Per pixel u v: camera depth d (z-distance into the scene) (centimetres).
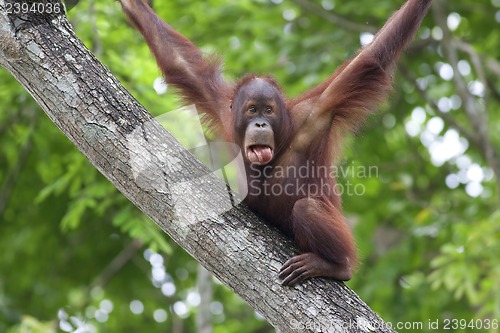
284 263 750
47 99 734
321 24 1856
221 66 959
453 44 1675
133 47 1446
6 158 1739
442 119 1802
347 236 859
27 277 1795
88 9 1368
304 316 733
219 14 1716
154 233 1302
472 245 1366
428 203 1805
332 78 885
